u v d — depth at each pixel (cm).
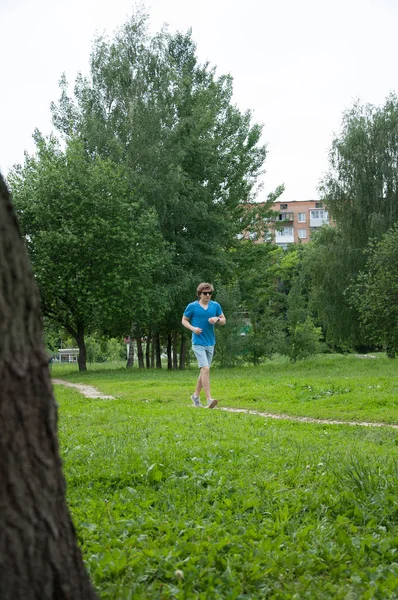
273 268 5969
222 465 699
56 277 3656
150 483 631
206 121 4238
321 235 4422
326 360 3775
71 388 2380
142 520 478
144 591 344
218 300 3862
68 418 1225
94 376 3225
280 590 354
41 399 260
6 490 246
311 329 3903
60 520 264
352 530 464
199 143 4222
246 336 3856
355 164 4278
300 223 12288
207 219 4188
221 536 451
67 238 3478
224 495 566
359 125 4312
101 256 3653
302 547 425
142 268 3669
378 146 4247
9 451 247
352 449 786
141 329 4591
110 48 4150
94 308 3616
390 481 577
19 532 247
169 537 433
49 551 256
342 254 4206
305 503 530
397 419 1167
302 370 3231
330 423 1180
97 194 3656
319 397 1588
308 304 4512
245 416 1201
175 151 3978
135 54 4106
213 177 4369
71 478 639
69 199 3669
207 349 1434
